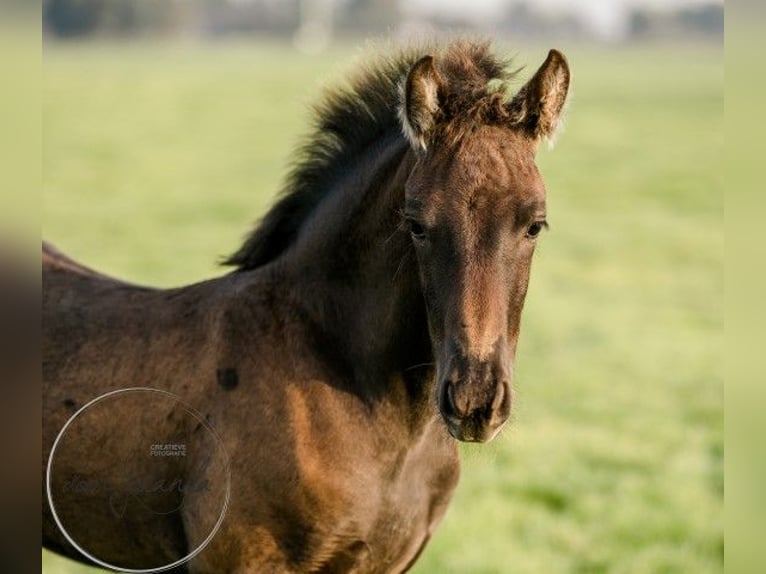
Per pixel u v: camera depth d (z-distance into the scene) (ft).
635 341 64.13
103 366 21.44
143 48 466.29
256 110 228.22
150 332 21.56
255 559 19.92
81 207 112.06
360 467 19.92
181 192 126.11
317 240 20.97
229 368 20.47
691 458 43.65
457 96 18.79
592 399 51.83
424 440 20.67
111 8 506.89
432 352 19.93
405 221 18.80
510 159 18.24
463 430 17.51
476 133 18.39
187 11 530.68
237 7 591.37
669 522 36.96
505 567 33.19
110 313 22.25
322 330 20.56
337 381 20.25
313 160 21.90
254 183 135.23
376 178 20.48
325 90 22.06
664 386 54.54
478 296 17.57
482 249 17.79
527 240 18.29
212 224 103.55
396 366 20.07
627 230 106.32
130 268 78.48
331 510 19.63
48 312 22.58
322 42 528.22
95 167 145.69
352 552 20.07
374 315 20.11
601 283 82.17
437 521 21.77
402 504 20.56
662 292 79.36
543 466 42.11
